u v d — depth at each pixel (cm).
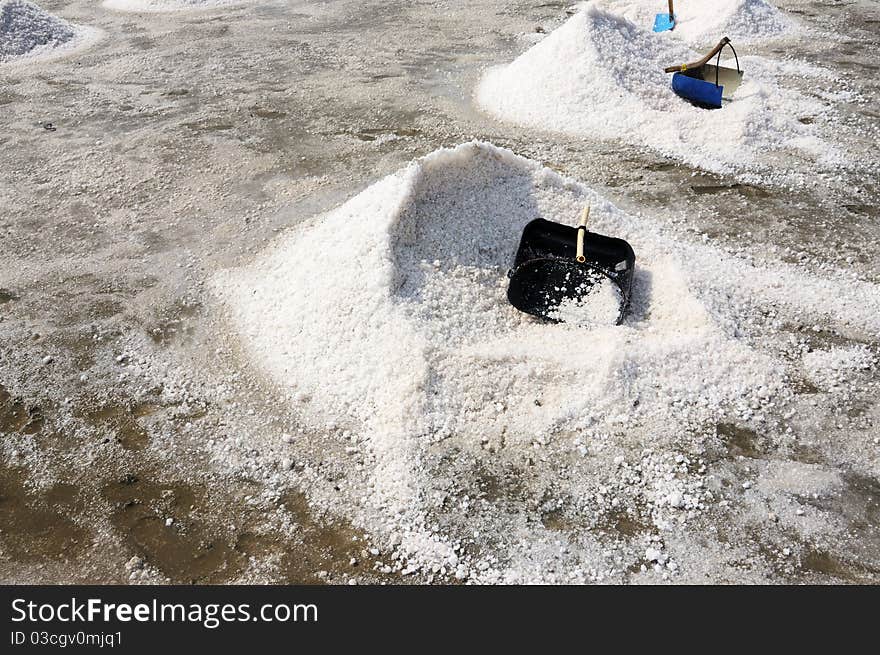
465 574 267
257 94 746
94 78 813
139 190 554
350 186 550
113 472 312
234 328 398
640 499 294
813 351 375
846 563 269
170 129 662
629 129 626
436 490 298
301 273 404
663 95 657
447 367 340
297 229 489
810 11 988
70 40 961
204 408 345
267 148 619
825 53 827
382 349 347
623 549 276
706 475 304
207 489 303
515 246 421
